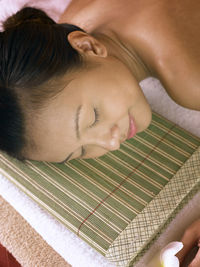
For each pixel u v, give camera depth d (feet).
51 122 1.97
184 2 2.54
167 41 2.51
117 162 2.73
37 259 4.19
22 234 4.34
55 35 2.15
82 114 2.01
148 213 2.44
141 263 2.37
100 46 2.27
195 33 2.48
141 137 2.82
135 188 2.58
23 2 3.44
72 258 2.56
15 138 2.05
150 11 2.58
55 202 2.61
